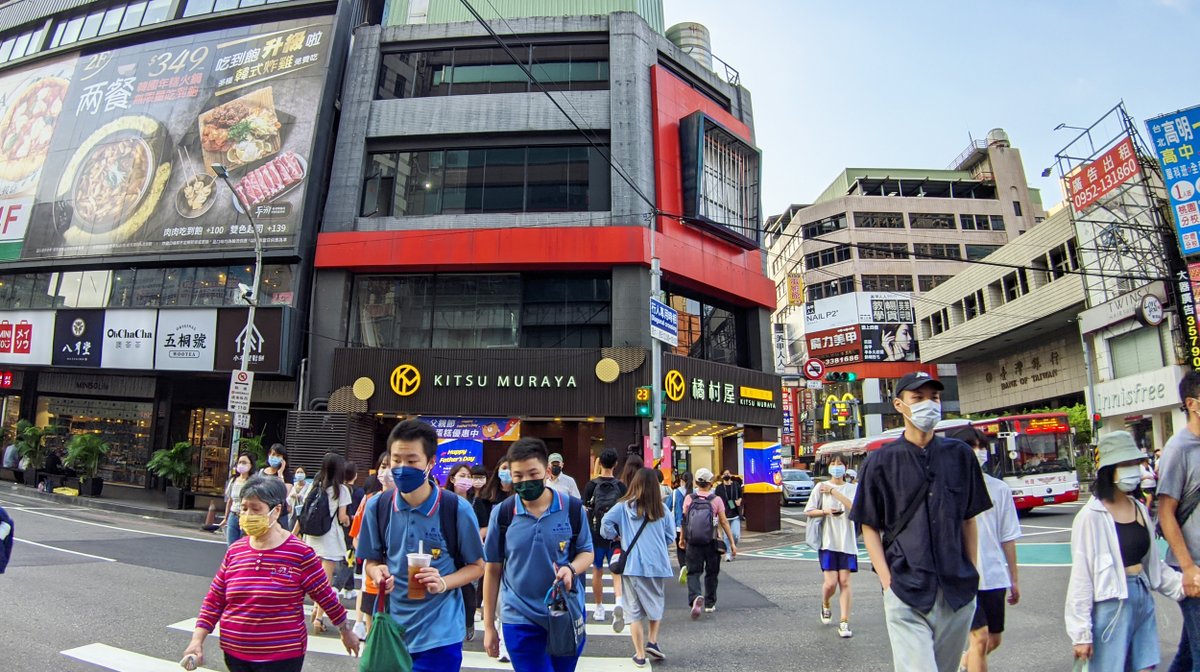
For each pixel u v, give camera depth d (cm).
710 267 1938
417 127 1920
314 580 340
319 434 1697
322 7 2052
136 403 2170
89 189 2089
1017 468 1945
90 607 710
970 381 4019
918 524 333
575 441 1847
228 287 1888
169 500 1794
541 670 385
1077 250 2806
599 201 1845
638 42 1961
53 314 1970
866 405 4634
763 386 2067
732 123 2156
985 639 442
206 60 2095
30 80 2356
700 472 805
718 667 567
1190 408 378
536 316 1800
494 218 1831
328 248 1812
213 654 575
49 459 2016
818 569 1159
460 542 346
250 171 1917
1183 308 2248
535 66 1986
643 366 1694
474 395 1714
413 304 1827
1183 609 376
